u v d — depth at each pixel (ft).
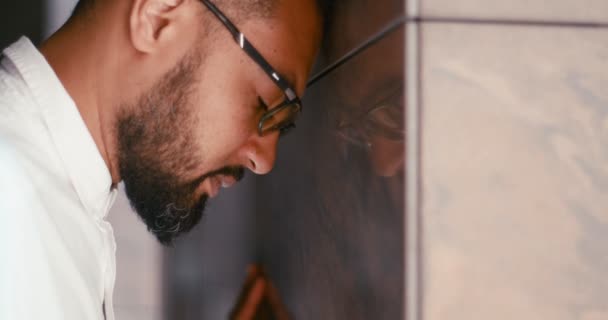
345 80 3.56
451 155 2.70
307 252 4.64
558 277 2.76
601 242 2.76
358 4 3.29
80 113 3.35
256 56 3.44
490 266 2.73
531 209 2.73
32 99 3.20
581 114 2.74
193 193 3.63
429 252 2.71
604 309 2.76
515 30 2.71
